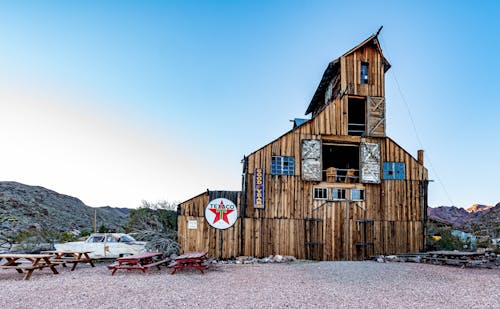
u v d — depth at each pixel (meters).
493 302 7.49
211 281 9.77
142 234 16.17
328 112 18.03
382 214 17.55
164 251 15.60
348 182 17.73
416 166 18.27
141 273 11.28
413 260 15.25
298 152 17.52
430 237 19.81
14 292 8.12
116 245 14.60
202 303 7.11
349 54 18.64
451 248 18.28
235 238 16.38
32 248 17.00
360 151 17.89
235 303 7.13
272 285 9.20
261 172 16.95
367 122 18.20
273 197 16.91
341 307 6.91
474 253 13.51
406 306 7.07
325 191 17.53
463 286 9.27
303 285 9.23
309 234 16.89
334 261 15.88
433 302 7.45
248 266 13.56
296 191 17.14
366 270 12.05
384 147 18.16
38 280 9.83
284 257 15.77
